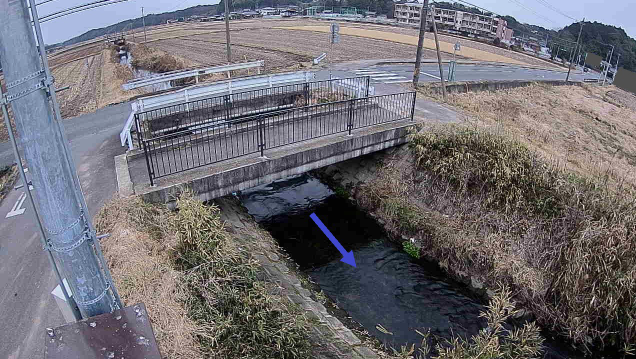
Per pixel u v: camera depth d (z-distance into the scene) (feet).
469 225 28.60
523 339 18.51
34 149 6.29
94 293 7.57
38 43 5.96
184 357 13.99
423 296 25.99
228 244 19.57
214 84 40.96
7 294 17.56
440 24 195.52
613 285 21.38
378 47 106.52
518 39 199.11
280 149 28.14
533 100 65.16
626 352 21.17
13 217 23.45
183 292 16.39
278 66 73.87
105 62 96.12
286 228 32.17
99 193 24.30
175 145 28.60
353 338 20.99
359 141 31.14
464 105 50.34
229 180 24.97
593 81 109.29
